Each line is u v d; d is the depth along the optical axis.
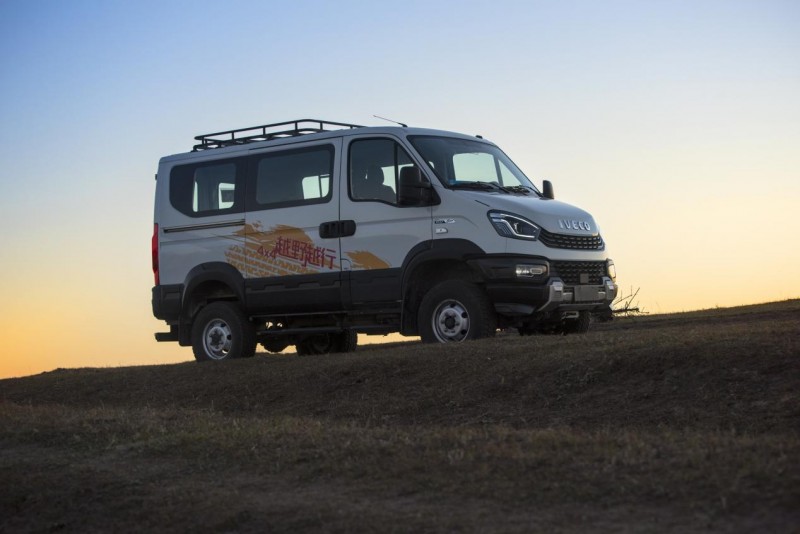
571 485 6.44
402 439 8.16
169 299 16.06
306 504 6.80
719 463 6.44
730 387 9.16
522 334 14.58
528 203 13.46
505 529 5.87
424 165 13.74
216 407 12.19
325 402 11.38
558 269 13.38
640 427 8.80
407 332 13.96
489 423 9.68
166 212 16.22
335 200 14.41
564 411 9.62
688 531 5.55
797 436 7.65
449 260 13.55
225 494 7.25
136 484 7.84
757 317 15.45
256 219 15.19
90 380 14.81
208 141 16.28
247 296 15.23
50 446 9.62
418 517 6.23
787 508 5.67
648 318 18.75
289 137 15.10
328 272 14.40
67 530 7.07
